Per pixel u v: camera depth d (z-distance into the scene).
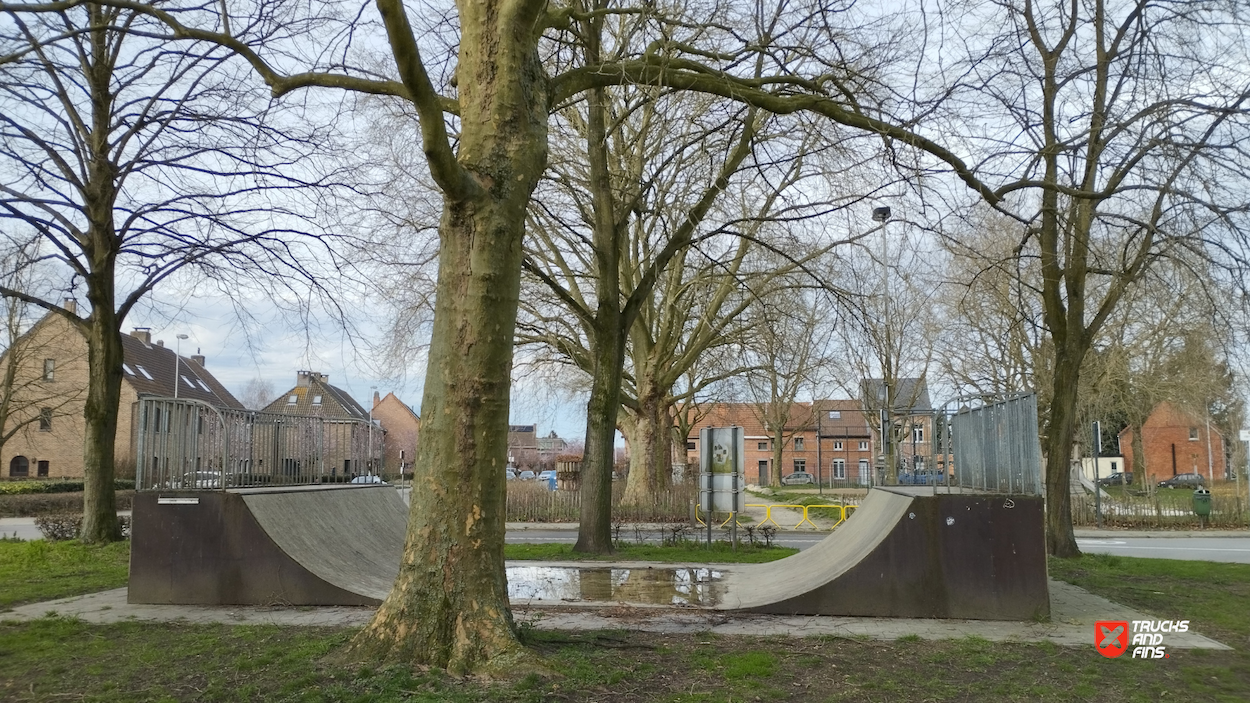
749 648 7.03
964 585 8.71
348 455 14.62
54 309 15.77
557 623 8.08
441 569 6.05
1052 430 14.83
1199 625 8.49
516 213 6.46
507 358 6.42
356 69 10.16
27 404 34.12
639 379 27.39
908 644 7.38
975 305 25.09
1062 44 13.57
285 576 9.24
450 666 5.77
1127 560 14.17
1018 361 29.42
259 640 7.15
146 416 9.91
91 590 10.42
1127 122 10.66
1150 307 24.36
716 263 15.87
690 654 6.73
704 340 26.12
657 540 19.02
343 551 10.68
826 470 76.50
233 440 11.47
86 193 15.27
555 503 26.48
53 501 30.59
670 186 15.34
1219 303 11.59
